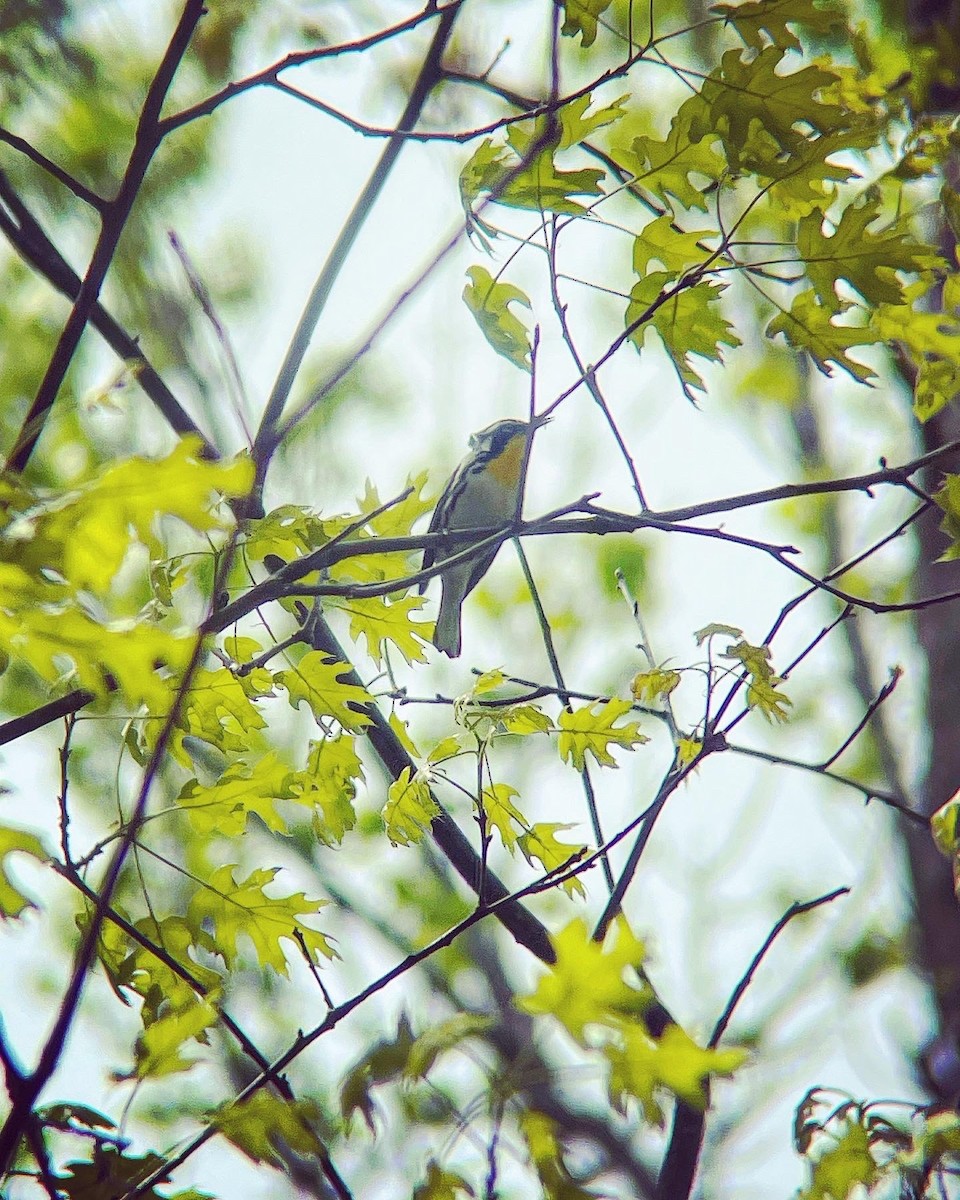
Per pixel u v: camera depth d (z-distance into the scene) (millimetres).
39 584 3959
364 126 5836
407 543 6008
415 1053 4207
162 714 5684
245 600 5680
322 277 6191
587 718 6164
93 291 5855
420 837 6125
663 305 5879
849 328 5895
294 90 5914
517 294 6094
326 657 6273
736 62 5578
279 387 6070
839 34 7801
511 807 6277
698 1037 4184
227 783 5977
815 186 5723
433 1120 4348
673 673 5992
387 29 5934
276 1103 4848
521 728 6230
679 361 5969
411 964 5367
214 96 5914
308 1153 4809
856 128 5621
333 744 6191
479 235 5816
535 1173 4121
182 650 4242
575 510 5934
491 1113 4027
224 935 5875
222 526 3906
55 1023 4375
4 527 4004
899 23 8461
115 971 5766
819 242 5770
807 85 5574
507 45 6062
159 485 3809
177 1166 4742
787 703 5809
